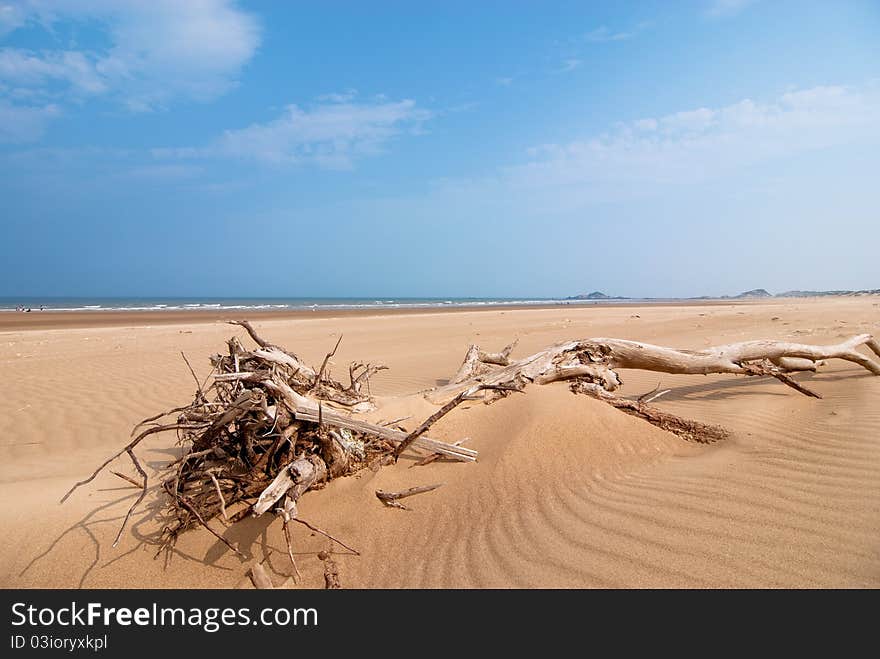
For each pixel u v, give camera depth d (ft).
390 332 61.87
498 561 10.69
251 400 12.09
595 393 19.61
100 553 12.01
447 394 19.60
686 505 12.18
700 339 44.60
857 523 10.80
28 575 11.54
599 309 142.41
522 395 18.03
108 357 42.47
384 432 14.28
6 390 30.91
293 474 11.71
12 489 15.37
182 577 11.48
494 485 13.61
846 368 27.94
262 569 11.18
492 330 63.00
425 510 12.88
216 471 12.43
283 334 60.95
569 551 10.69
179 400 28.25
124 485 15.21
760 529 10.85
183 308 172.96
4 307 189.88
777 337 42.22
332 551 11.76
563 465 14.40
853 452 14.92
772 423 18.93
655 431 16.93
